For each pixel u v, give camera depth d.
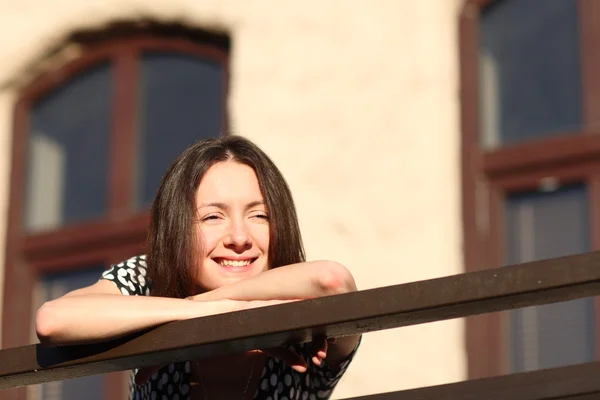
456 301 2.28
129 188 6.59
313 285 2.78
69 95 6.92
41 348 2.65
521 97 5.72
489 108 5.75
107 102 6.81
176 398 3.16
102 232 6.55
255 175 3.13
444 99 5.77
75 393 6.43
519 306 2.31
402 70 5.86
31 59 6.88
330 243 5.70
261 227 3.10
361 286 5.60
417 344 5.42
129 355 2.59
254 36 6.22
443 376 5.36
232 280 3.08
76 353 2.63
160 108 6.65
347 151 5.83
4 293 6.64
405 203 5.66
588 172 5.45
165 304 2.62
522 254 5.51
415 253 5.57
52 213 6.76
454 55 5.84
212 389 3.16
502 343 5.41
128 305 2.62
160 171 6.57
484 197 5.61
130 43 6.78
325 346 2.65
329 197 5.78
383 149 5.77
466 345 5.43
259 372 3.16
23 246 6.70
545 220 5.50
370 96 5.88
